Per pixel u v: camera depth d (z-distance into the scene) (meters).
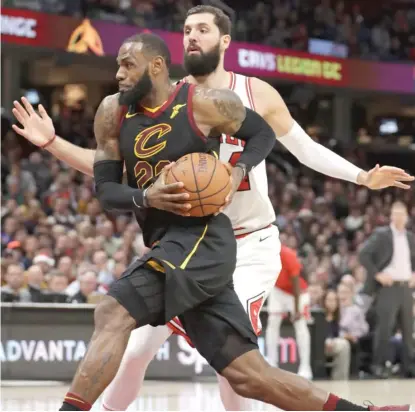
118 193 5.04
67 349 12.14
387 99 32.81
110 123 5.16
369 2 34.69
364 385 12.20
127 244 17.06
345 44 31.05
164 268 4.82
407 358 14.25
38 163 22.44
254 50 27.69
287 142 6.11
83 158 6.12
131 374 6.02
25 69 28.55
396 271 14.07
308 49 29.59
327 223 24.25
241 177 5.05
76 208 20.72
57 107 29.33
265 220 5.98
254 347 5.02
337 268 20.39
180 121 5.01
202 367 12.71
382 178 6.02
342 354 14.35
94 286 13.25
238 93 5.91
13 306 11.89
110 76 29.62
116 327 4.82
